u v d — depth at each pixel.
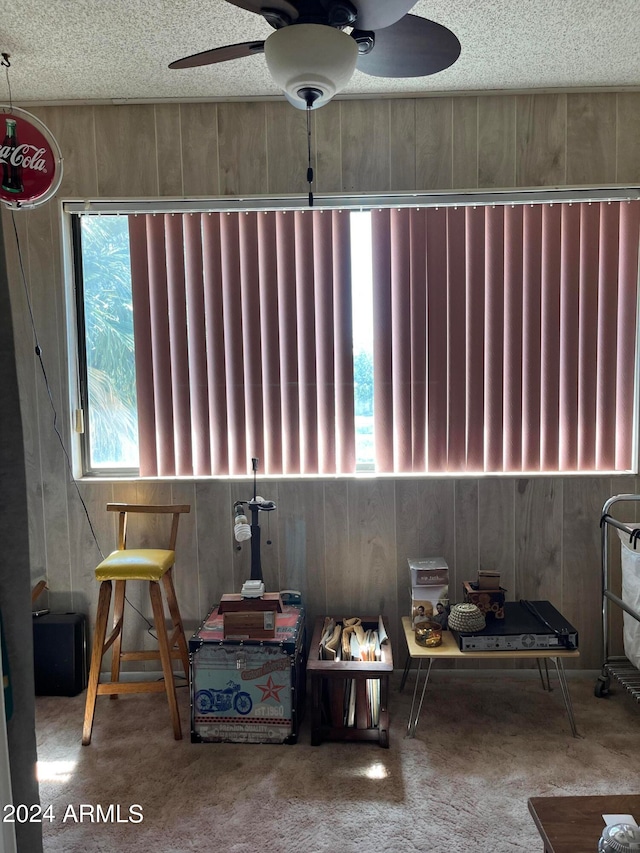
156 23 1.96
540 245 2.55
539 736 2.20
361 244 2.61
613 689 2.54
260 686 2.16
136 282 2.59
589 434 2.62
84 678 2.62
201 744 2.19
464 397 2.61
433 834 1.73
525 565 2.63
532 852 1.66
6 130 2.16
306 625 2.64
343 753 2.11
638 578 2.26
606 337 2.59
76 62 2.20
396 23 1.42
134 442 2.73
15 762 1.03
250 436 2.66
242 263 2.59
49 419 2.64
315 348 2.62
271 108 2.52
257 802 1.87
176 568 2.66
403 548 2.63
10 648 1.02
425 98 2.51
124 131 2.54
